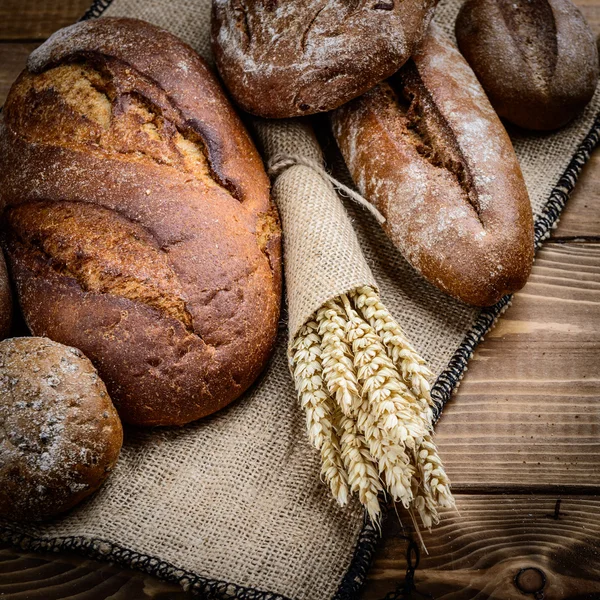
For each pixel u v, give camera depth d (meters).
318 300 0.52
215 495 0.53
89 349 0.52
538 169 0.63
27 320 0.54
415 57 0.59
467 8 0.63
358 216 0.62
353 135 0.60
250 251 0.54
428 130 0.58
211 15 0.63
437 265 0.55
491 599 0.52
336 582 0.51
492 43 0.61
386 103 0.60
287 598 0.49
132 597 0.51
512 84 0.61
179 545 0.51
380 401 0.48
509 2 0.62
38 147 0.56
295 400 0.56
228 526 0.52
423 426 0.48
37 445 0.48
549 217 0.61
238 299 0.53
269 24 0.58
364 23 0.56
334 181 0.59
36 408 0.48
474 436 0.56
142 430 0.55
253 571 0.51
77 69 0.58
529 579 0.52
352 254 0.55
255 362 0.54
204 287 0.52
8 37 0.70
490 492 0.55
